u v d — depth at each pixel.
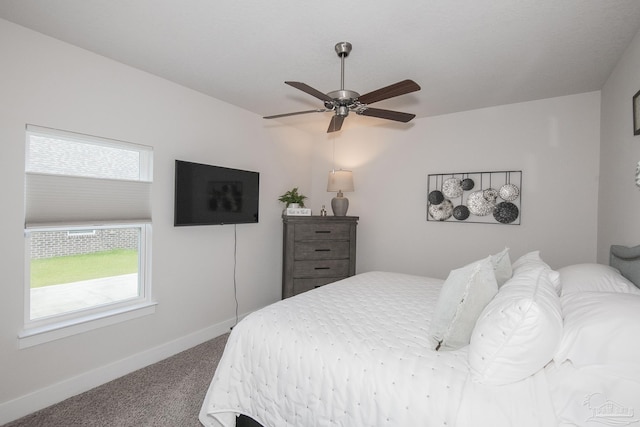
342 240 3.62
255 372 1.50
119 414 1.86
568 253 2.79
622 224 2.03
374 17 1.69
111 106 2.23
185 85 2.70
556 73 2.36
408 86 1.63
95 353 2.18
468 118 3.24
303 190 4.21
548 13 1.64
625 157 1.99
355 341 1.37
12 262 1.82
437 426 1.01
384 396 1.13
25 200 1.87
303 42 1.97
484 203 3.14
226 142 3.11
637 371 0.93
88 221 2.14
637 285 1.56
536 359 1.03
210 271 3.02
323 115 3.52
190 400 2.00
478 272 1.33
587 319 1.08
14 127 1.81
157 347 2.56
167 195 2.62
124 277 2.44
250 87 2.73
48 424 1.77
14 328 1.83
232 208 3.07
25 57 1.84
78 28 1.84
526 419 0.94
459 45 1.98
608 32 1.81
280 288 3.88
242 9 1.65
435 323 1.35
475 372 1.08
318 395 1.27
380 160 3.81
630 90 1.91
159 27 1.83
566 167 2.80
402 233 3.65
